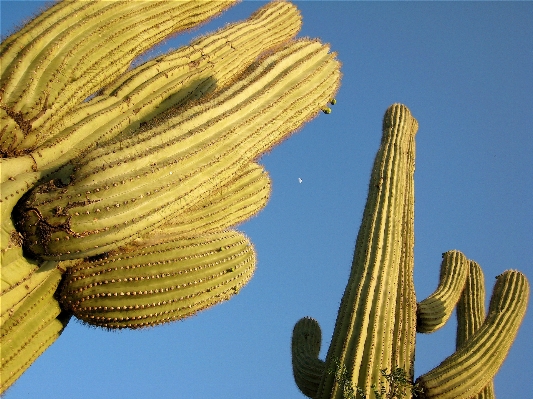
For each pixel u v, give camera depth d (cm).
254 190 739
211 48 756
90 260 568
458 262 1086
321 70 752
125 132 634
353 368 761
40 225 509
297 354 948
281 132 688
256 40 814
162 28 704
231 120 623
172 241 594
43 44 575
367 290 821
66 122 585
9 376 527
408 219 944
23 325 540
